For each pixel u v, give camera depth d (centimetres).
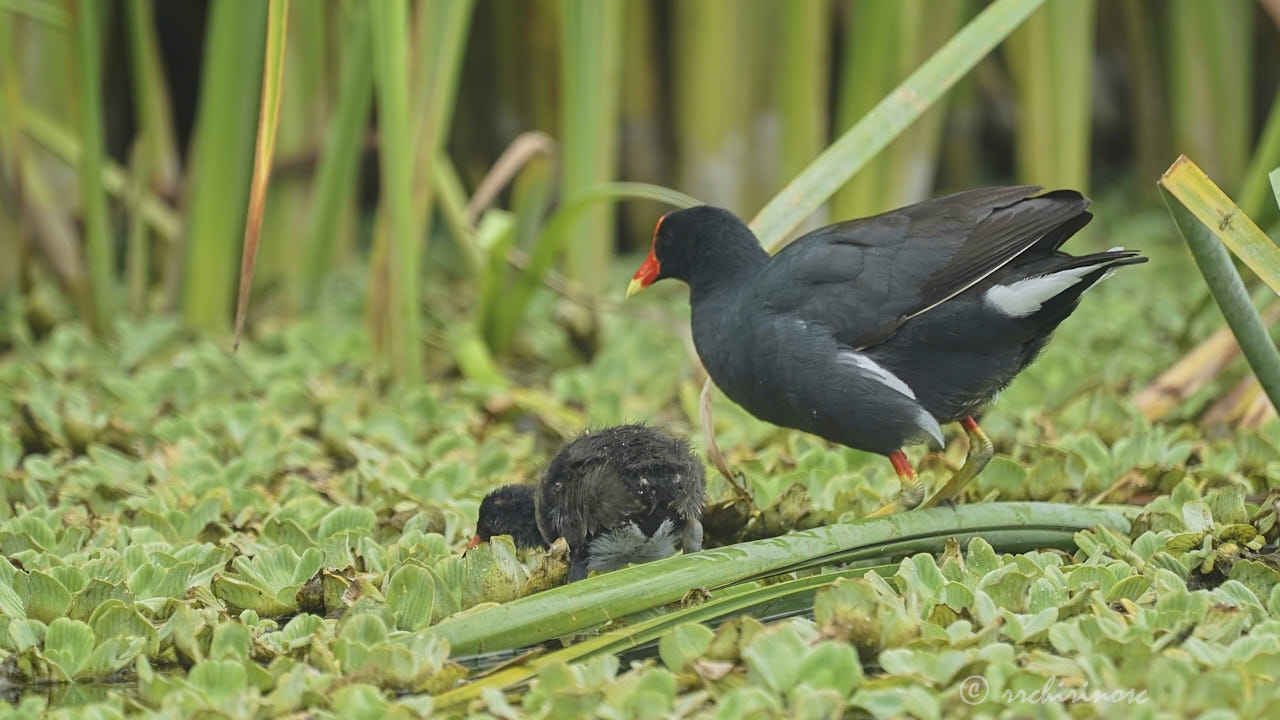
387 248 1317
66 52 1548
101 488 948
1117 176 2391
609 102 1388
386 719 577
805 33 1484
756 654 605
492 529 880
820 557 784
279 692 603
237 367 1312
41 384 1269
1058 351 1286
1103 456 978
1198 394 1100
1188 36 1858
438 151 1424
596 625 722
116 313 1617
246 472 1008
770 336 830
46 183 1562
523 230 1501
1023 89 1733
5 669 678
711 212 931
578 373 1318
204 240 1473
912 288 803
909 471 830
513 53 2002
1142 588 716
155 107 1628
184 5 2141
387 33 1186
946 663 605
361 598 709
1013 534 830
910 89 912
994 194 824
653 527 809
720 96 1739
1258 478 907
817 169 912
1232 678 575
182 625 666
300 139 1570
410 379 1284
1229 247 717
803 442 1066
